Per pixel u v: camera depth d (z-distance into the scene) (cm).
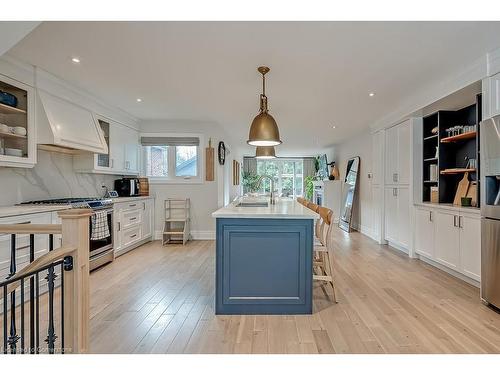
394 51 263
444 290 307
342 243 547
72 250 153
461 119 396
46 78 322
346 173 783
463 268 324
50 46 257
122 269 381
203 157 569
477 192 326
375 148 563
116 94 393
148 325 233
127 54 272
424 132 437
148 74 321
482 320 240
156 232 571
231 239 253
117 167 477
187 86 358
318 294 298
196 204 573
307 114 491
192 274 362
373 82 341
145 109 473
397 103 426
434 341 208
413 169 437
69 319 156
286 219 252
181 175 577
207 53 269
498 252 251
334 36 238
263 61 285
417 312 255
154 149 579
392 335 216
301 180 1185
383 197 535
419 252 423
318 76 323
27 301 273
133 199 482
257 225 252
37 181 356
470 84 298
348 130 632
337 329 226
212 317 248
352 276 354
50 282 150
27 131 306
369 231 621
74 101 371
